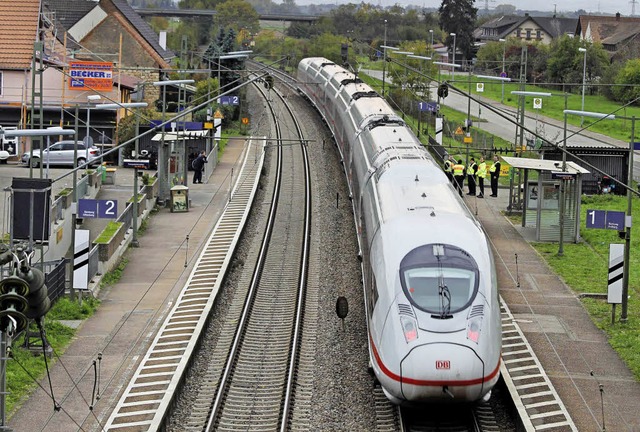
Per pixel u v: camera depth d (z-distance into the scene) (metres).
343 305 36.12
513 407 28.20
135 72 106.69
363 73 141.50
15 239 35.56
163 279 44.22
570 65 143.75
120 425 26.84
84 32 114.06
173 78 111.88
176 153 67.62
